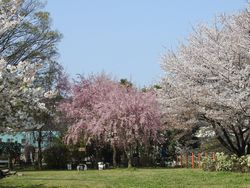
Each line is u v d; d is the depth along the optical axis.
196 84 24.75
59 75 37.22
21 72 12.51
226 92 22.45
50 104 35.75
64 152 36.62
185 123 27.25
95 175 22.62
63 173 25.94
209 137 29.78
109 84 37.62
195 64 24.80
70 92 37.50
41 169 34.94
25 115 12.75
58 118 34.91
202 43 25.31
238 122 23.83
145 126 31.50
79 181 18.44
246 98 21.33
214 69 23.17
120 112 31.70
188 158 33.38
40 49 36.06
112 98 33.44
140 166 34.56
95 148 36.81
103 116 32.38
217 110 23.61
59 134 37.59
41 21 35.78
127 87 35.19
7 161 37.88
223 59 23.30
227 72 22.25
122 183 17.14
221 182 16.38
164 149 35.88
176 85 25.56
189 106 25.27
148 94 32.59
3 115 12.39
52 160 36.31
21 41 34.59
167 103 26.39
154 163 35.50
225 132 26.19
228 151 29.06
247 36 23.12
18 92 12.37
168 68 26.17
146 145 32.84
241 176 18.30
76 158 36.84
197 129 30.28
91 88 37.22
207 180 17.25
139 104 31.83
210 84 23.48
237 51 22.72
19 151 37.88
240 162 21.22
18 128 12.84
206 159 23.78
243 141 26.05
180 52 26.14
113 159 35.38
